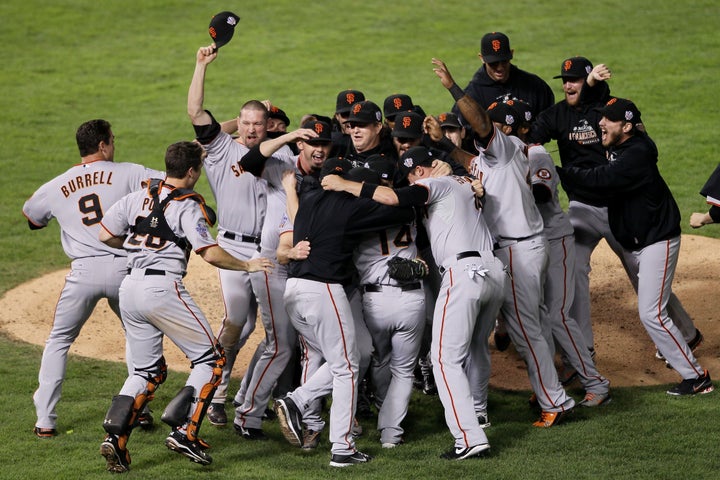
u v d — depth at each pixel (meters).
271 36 78.50
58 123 61.91
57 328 25.20
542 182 26.62
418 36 76.88
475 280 23.41
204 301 37.50
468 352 25.12
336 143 28.84
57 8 85.19
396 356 24.52
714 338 31.92
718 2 80.50
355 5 85.50
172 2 86.69
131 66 72.62
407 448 24.08
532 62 68.25
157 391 28.34
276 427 26.03
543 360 25.23
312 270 23.30
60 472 22.23
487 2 84.69
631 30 75.00
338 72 69.62
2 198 49.81
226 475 22.14
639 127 27.38
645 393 27.55
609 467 22.08
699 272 37.72
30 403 26.88
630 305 35.69
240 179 26.41
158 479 21.84
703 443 23.41
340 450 22.77
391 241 24.22
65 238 25.61
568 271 27.62
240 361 31.88
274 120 28.81
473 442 22.88
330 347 23.23
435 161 24.52
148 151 56.62
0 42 77.31
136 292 22.98
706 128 56.19
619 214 27.59
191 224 22.91
